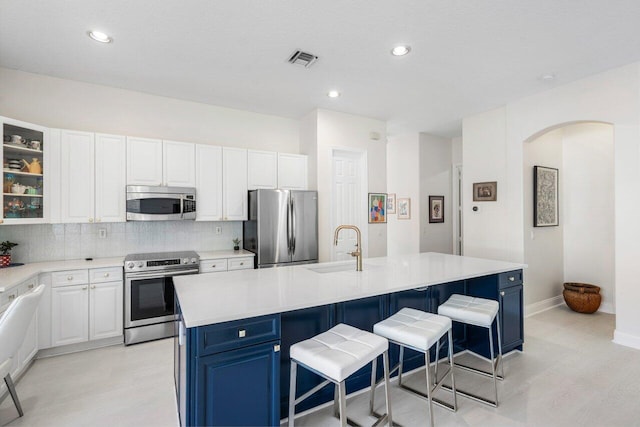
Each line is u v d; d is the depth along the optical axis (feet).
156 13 7.61
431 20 7.93
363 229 16.07
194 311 5.42
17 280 8.11
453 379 7.13
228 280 7.86
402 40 8.87
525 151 13.55
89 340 10.32
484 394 7.77
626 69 10.39
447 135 20.22
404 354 8.74
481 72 10.93
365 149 16.08
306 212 14.08
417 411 7.13
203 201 12.98
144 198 11.61
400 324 6.82
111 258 11.87
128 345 10.83
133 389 8.10
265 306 5.73
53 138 10.43
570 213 15.47
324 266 9.96
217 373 5.24
